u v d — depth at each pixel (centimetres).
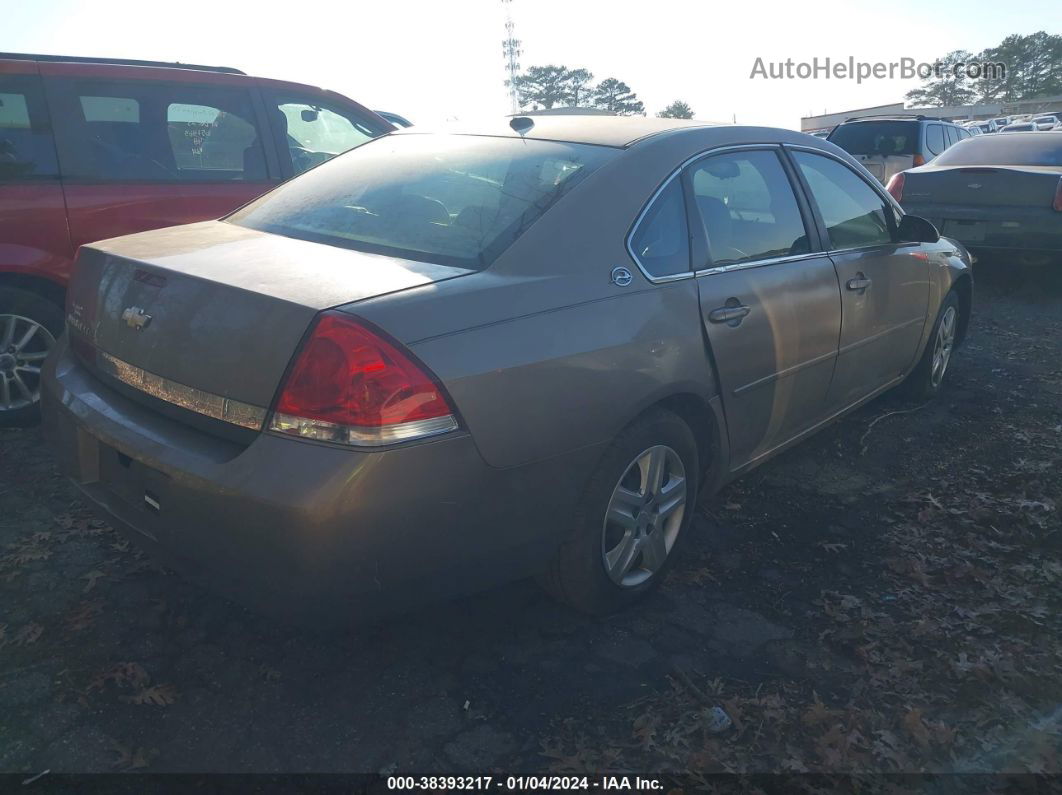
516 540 253
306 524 211
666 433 292
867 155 1356
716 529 367
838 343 386
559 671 270
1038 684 274
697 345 298
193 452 230
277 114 516
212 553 228
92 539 332
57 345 307
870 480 421
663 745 241
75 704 246
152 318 250
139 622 284
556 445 252
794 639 293
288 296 226
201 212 475
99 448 266
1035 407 523
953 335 541
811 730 249
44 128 433
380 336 218
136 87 463
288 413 217
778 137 376
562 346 253
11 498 363
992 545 358
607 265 277
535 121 343
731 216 332
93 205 439
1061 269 854
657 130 327
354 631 284
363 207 301
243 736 238
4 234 417
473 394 230
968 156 899
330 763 230
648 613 304
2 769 222
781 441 378
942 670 279
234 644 275
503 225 273
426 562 232
